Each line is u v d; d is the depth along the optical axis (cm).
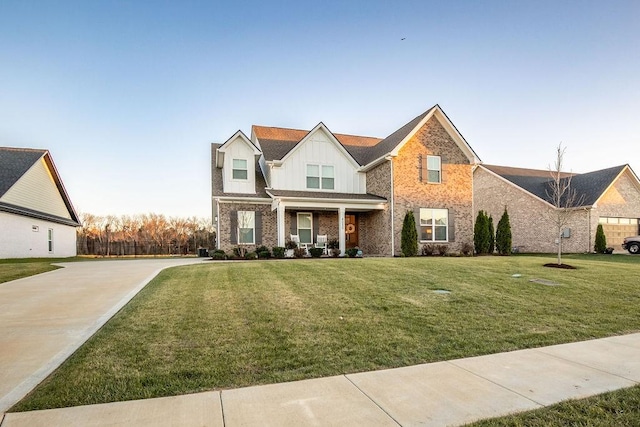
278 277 915
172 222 4303
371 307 628
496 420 263
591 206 2164
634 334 507
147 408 281
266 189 1778
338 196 1800
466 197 1922
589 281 884
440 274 967
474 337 481
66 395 303
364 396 306
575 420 265
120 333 477
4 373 349
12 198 1872
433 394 310
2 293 776
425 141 1858
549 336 490
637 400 298
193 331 487
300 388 322
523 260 1384
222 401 295
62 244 2484
